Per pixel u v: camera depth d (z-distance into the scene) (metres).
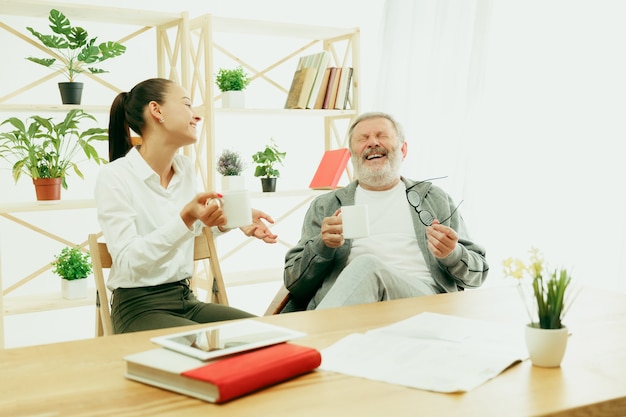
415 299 1.61
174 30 3.42
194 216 1.75
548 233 2.71
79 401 0.91
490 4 2.86
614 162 2.46
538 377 1.00
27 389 0.96
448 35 3.12
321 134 3.89
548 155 2.70
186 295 1.99
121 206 1.88
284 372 0.98
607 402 0.90
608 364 1.06
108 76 3.30
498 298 1.61
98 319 1.90
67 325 3.29
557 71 2.66
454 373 1.00
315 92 3.32
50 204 2.69
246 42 3.63
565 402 0.89
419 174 3.31
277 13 3.72
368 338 1.20
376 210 2.27
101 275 1.83
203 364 0.96
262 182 3.24
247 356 1.00
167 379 0.95
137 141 2.42
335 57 3.58
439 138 3.17
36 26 3.14
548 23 2.69
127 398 0.92
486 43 2.88
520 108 2.82
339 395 0.92
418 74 3.32
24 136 2.70
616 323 1.35
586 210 2.56
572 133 2.61
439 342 1.17
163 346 1.10
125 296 1.88
